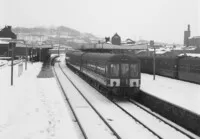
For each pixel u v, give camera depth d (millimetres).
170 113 14820
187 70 26312
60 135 10609
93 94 22344
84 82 30734
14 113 13984
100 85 23125
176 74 28672
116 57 19516
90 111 16094
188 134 11688
